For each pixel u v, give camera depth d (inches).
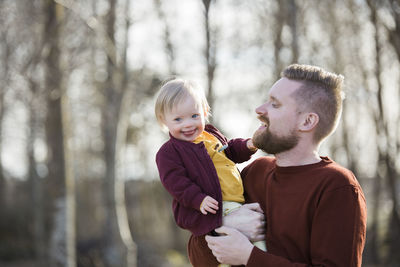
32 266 549.0
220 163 87.7
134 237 761.0
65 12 333.4
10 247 617.6
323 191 73.7
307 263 74.2
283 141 78.8
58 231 319.0
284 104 78.9
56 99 323.9
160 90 88.7
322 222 72.1
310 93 77.9
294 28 457.7
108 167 489.7
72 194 330.3
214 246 78.7
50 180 324.2
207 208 78.8
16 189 748.6
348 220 71.4
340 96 80.1
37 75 323.3
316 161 79.3
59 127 325.7
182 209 84.8
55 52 324.8
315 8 543.2
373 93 568.7
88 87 593.6
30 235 652.7
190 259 91.4
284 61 492.1
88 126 850.1
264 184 85.6
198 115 86.3
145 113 726.5
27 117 470.9
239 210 82.3
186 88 86.4
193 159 84.7
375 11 269.1
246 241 76.0
